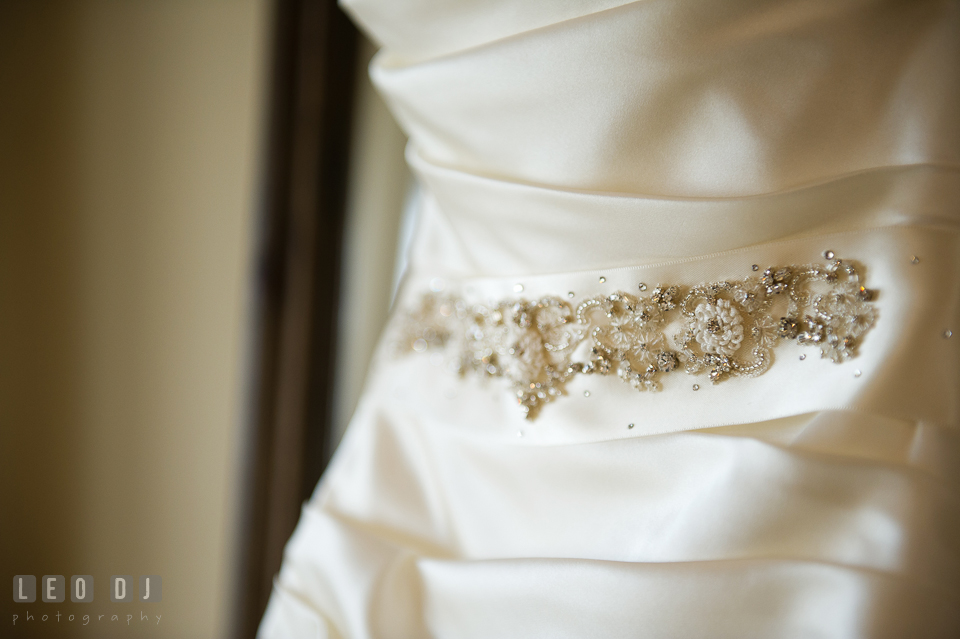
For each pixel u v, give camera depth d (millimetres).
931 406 429
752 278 458
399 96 517
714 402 462
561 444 490
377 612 489
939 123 442
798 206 449
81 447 893
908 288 438
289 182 738
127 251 854
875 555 413
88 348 877
